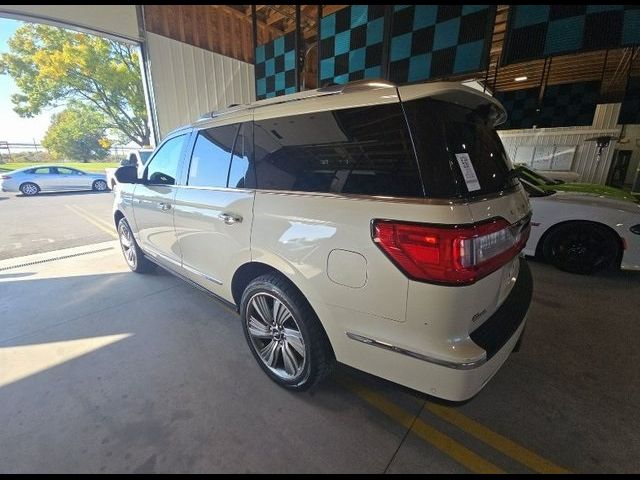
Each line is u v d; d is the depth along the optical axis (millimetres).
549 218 3199
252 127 1644
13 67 17109
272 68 7004
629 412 1536
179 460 1320
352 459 1324
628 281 2992
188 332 2279
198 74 7281
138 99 18891
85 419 1523
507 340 1229
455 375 1089
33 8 4793
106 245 4570
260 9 7805
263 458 1327
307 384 1590
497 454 1343
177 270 2467
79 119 20984
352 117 1265
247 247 1635
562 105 9547
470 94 1255
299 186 1401
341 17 5145
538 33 3523
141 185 2664
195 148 2059
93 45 17125
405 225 1067
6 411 1573
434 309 1062
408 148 1114
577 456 1326
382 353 1232
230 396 1667
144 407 1596
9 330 2316
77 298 2826
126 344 2135
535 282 2984
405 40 4438
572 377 1772
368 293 1189
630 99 8484
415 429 1466
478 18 3809
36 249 4379
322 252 1295
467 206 1051
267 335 1740
